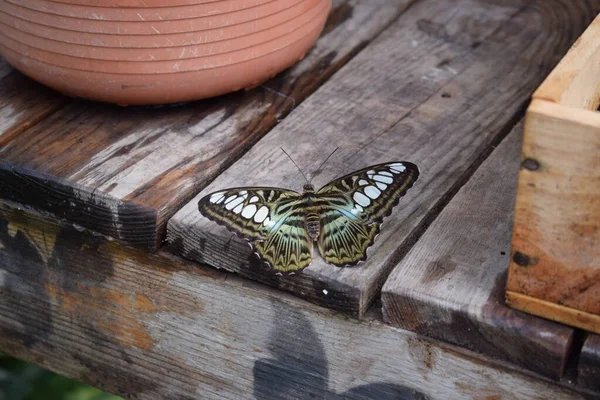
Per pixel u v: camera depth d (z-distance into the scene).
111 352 0.89
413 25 1.02
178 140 0.89
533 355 0.76
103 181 0.85
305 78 0.96
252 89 0.95
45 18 0.87
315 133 0.90
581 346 0.77
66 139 0.89
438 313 0.78
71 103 0.93
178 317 0.85
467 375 0.78
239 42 0.89
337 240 0.80
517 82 0.95
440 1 1.05
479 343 0.77
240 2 0.87
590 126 0.72
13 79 0.95
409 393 0.80
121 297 0.87
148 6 0.86
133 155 0.88
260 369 0.84
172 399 0.88
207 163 0.87
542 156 0.73
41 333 0.92
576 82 0.76
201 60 0.88
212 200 0.80
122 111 0.92
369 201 0.81
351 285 0.79
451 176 0.86
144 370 0.89
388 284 0.78
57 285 0.89
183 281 0.84
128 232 0.84
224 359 0.85
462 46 0.99
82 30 0.87
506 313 0.77
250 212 0.81
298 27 0.91
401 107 0.93
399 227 0.82
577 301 0.75
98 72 0.88
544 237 0.75
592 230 0.74
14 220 0.88
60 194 0.85
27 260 0.89
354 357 0.81
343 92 0.94
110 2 0.85
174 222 0.83
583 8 1.04
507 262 0.79
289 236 0.80
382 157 0.88
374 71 0.97
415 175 0.81
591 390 0.76
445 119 0.91
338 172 0.86
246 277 0.82
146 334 0.87
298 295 0.81
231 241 0.81
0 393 1.04
